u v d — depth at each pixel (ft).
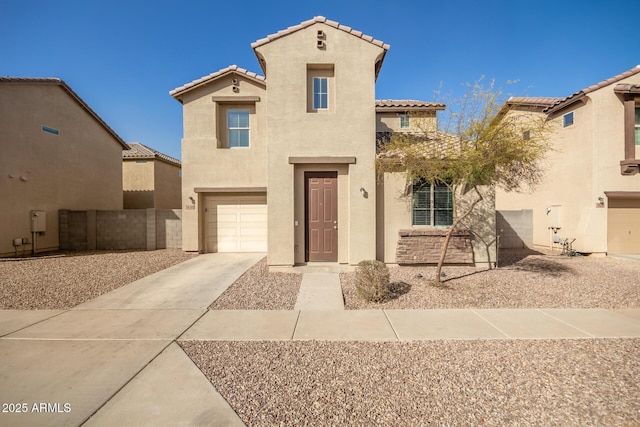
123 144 60.54
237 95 41.55
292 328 17.28
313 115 30.27
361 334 16.43
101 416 9.95
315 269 29.99
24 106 41.60
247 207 42.50
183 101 41.78
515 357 13.87
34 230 42.01
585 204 41.45
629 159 39.42
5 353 14.21
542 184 47.88
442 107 46.24
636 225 41.06
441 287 24.77
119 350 14.58
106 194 56.44
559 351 14.40
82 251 44.52
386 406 10.50
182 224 42.39
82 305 21.16
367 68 30.40
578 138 42.32
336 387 11.63
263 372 12.70
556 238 44.60
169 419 9.82
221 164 41.57
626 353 14.17
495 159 21.95
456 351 14.47
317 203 31.27
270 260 30.17
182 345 15.17
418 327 17.33
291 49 30.32
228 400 10.83
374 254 30.19
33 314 19.40
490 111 22.71
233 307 20.88
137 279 27.94
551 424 9.64
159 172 71.36
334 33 30.37
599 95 40.19
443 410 10.28
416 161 24.81
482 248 31.48
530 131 23.44
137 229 46.01
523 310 20.01
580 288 24.71
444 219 31.83
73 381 11.93
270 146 30.19
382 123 48.73
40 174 43.65
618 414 10.05
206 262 35.45
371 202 30.19
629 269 31.60
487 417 9.95
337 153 30.22
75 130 49.65
